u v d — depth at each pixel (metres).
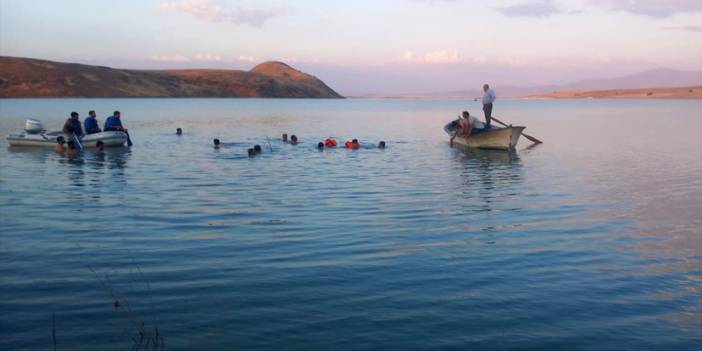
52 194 16.14
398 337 7.01
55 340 6.88
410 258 10.10
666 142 33.81
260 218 13.16
